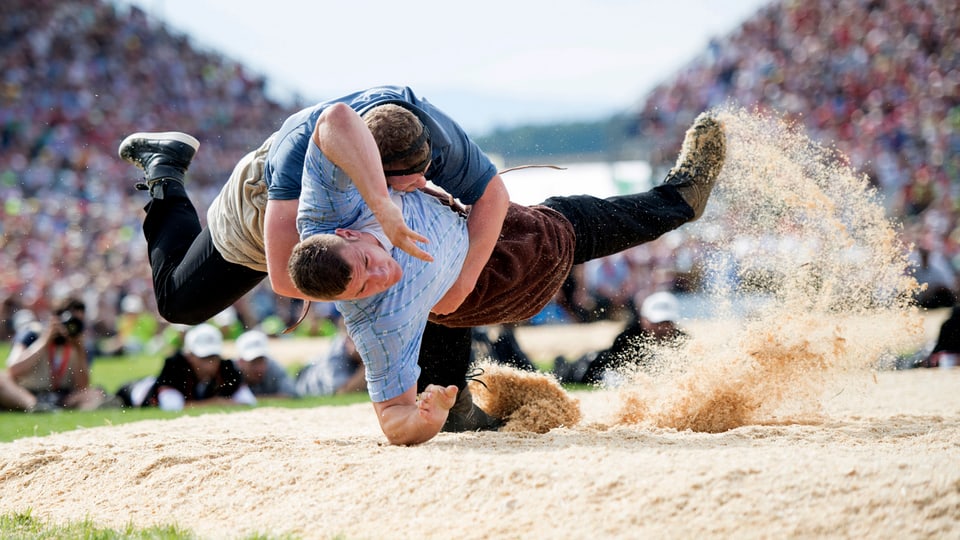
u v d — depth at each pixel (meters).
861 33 50.16
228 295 8.31
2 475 7.84
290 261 6.20
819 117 47.34
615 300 26.91
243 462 7.21
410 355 7.10
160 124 53.56
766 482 5.84
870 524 5.45
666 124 50.91
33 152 48.34
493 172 7.36
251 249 7.88
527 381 8.95
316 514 6.20
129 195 46.16
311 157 6.47
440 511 6.00
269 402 14.86
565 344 22.59
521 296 7.91
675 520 5.57
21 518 6.80
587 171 43.16
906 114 45.09
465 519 5.85
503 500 5.96
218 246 8.02
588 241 8.43
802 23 52.53
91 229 40.31
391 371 7.09
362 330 6.92
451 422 8.52
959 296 26.20
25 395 14.90
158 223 8.84
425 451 7.04
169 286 8.45
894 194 38.81
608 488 5.91
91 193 45.97
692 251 26.30
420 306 6.90
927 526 5.41
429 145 6.80
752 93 50.78
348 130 6.24
